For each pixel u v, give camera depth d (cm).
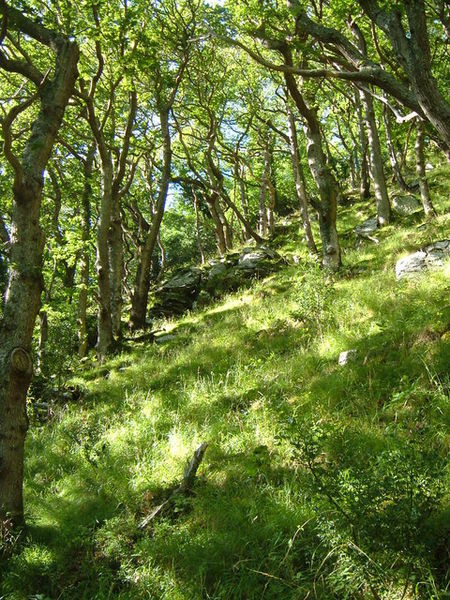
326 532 368
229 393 801
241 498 510
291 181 3194
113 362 1338
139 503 567
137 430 766
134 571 441
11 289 588
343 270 1263
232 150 2667
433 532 350
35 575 475
